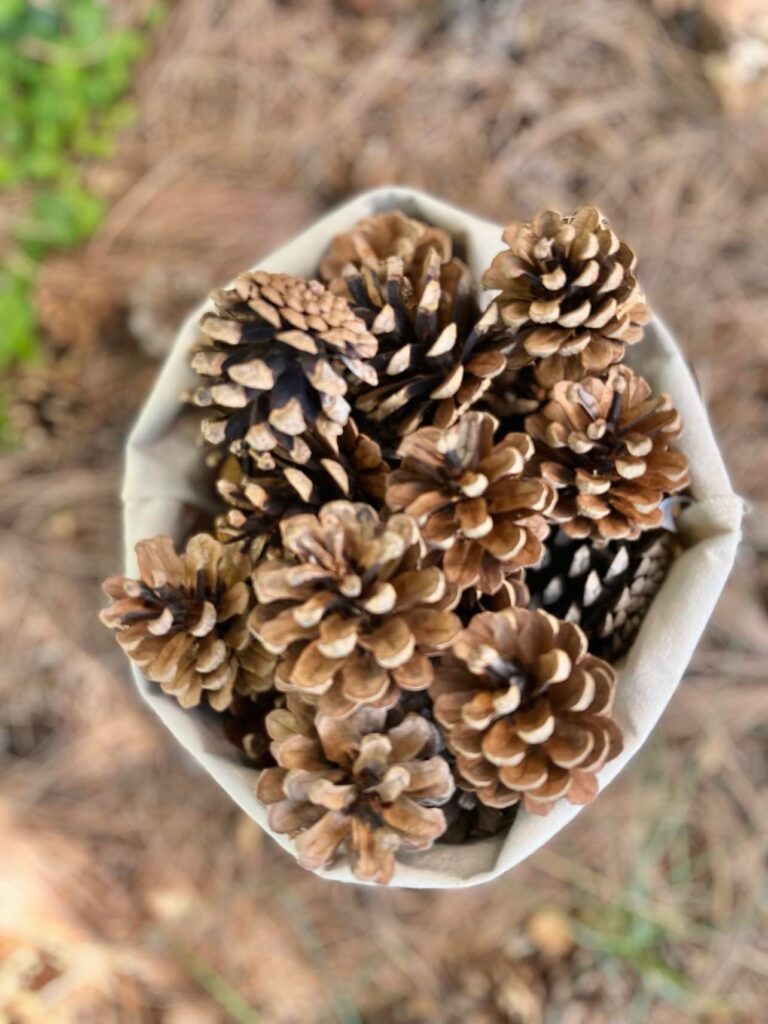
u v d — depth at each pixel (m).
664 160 0.71
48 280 0.70
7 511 0.69
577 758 0.27
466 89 0.73
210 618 0.30
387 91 0.73
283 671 0.29
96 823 0.66
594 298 0.30
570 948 0.64
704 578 0.32
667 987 0.62
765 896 0.63
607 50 0.73
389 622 0.27
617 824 0.64
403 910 0.65
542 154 0.72
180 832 0.66
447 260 0.36
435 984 0.64
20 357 0.69
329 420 0.28
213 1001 0.64
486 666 0.28
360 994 0.64
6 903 0.63
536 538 0.29
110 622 0.30
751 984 0.62
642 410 0.31
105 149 0.72
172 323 0.68
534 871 0.65
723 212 0.70
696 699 0.65
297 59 0.73
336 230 0.39
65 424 0.69
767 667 0.65
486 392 0.34
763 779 0.65
